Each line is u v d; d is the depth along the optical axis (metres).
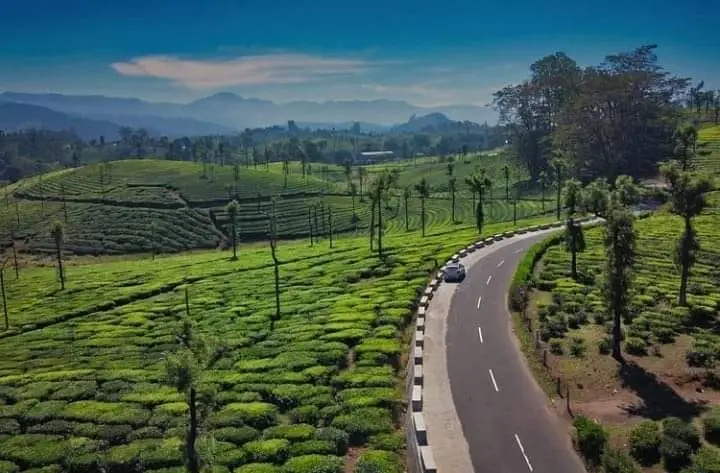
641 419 41.47
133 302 90.12
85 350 68.25
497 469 36.84
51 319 83.69
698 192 60.00
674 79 166.50
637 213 109.75
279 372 54.41
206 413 48.03
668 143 169.38
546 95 194.25
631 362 50.03
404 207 183.88
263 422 46.31
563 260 79.81
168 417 48.53
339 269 91.38
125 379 58.31
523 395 46.34
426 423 42.62
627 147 165.00
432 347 56.41
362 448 42.31
